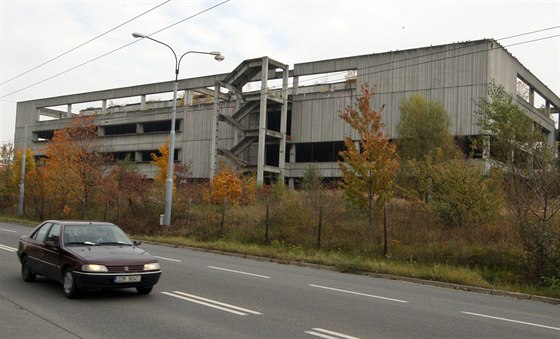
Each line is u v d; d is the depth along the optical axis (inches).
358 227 860.6
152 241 1004.6
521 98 1851.6
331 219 940.0
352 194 803.4
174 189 1274.6
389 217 880.9
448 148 1277.1
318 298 432.8
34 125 3070.9
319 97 2018.9
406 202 965.2
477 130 1632.6
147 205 1197.1
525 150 690.8
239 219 1051.3
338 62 1952.5
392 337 301.9
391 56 1834.4
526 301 499.8
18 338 274.7
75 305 366.9
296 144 2102.6
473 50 1680.6
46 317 327.0
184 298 403.2
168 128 2571.4
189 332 296.8
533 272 573.3
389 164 788.6
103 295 407.2
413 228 807.7
